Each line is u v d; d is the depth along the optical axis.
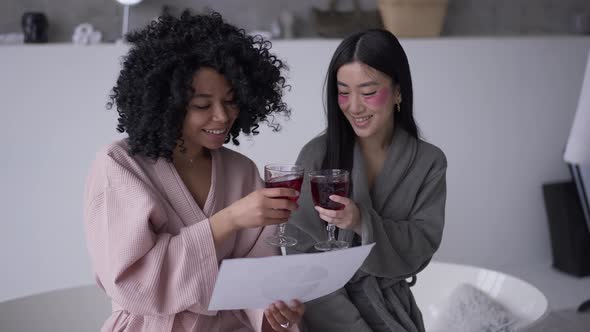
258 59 1.49
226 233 1.40
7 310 2.01
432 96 3.71
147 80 1.38
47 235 3.27
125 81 1.44
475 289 2.42
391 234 1.65
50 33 3.74
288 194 1.38
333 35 3.89
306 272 1.33
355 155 1.70
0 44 3.43
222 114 1.41
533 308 2.18
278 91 1.62
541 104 3.92
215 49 1.38
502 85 3.82
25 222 3.24
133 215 1.40
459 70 3.74
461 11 4.33
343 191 1.48
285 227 1.69
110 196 1.42
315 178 1.46
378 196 1.72
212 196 1.53
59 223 3.27
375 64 1.56
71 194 3.26
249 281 1.29
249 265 1.24
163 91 1.41
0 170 3.18
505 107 3.85
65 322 2.12
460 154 3.81
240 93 1.42
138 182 1.43
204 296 1.41
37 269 3.28
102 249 1.44
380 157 1.75
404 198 1.72
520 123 3.89
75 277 3.32
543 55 3.88
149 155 1.45
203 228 1.40
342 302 1.69
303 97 3.49
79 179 3.25
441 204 1.74
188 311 1.49
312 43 3.47
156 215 1.42
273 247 1.59
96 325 2.18
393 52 1.59
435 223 1.72
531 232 4.03
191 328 1.48
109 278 1.42
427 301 2.51
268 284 1.32
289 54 3.45
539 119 3.93
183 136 1.50
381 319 1.72
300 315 1.48
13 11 3.69
